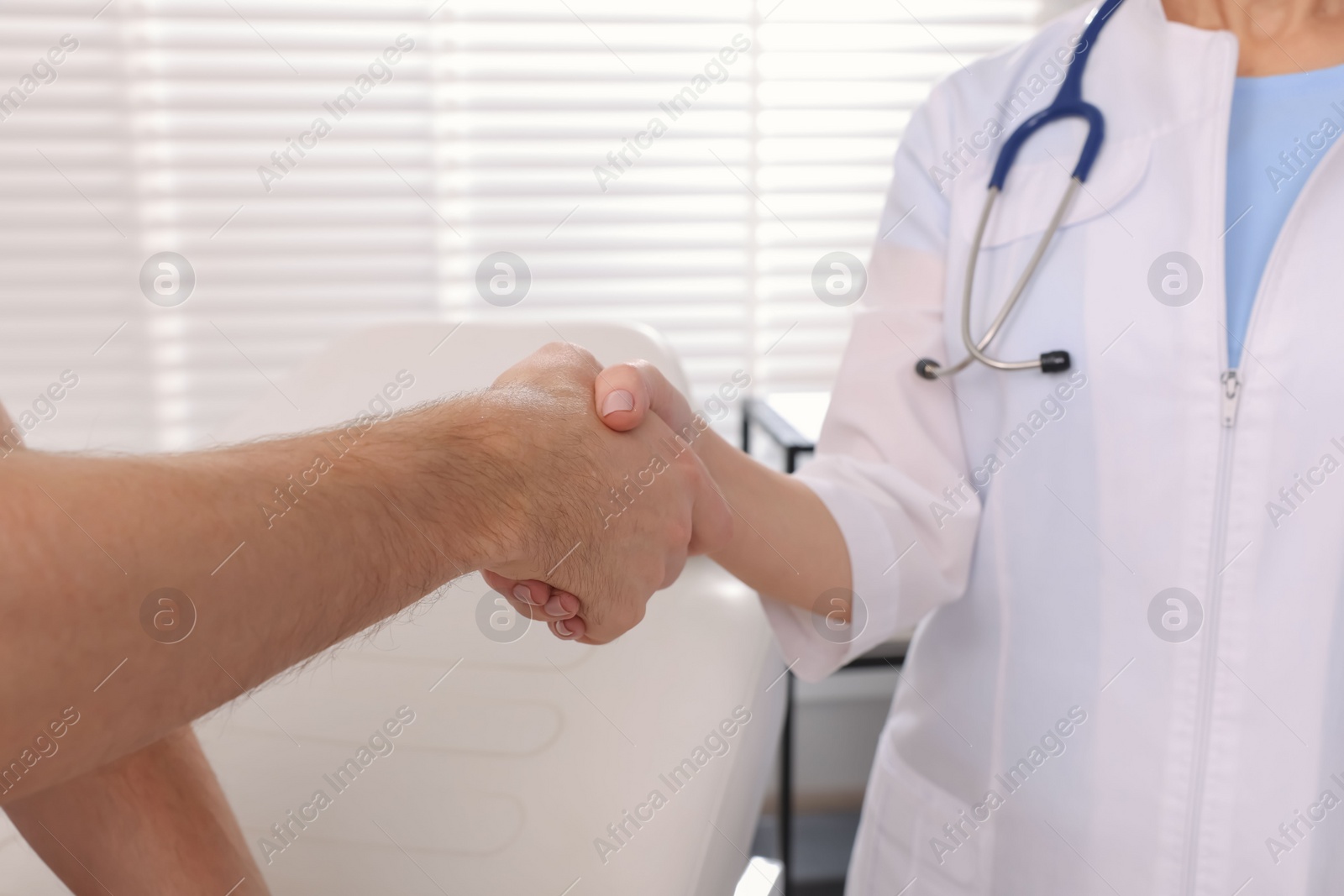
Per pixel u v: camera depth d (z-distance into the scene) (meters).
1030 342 0.73
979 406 0.78
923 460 0.79
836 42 1.65
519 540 0.48
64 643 0.30
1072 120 0.74
